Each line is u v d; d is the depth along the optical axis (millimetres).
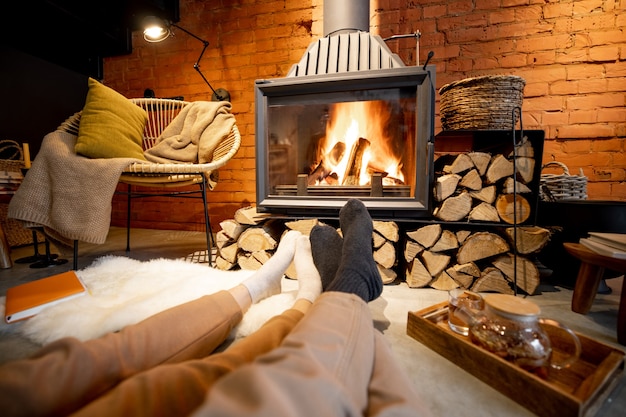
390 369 421
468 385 570
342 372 344
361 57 1255
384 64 1223
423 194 1044
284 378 284
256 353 440
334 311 449
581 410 445
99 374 399
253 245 1188
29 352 667
